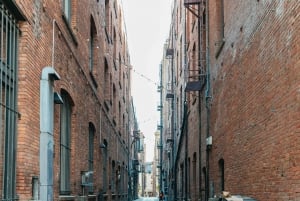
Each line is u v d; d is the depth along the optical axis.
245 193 12.77
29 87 9.40
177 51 38.72
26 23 9.27
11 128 8.70
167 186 54.91
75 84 14.69
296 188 8.73
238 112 13.77
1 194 8.12
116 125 31.94
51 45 11.42
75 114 14.74
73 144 14.62
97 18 20.56
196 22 23.91
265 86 10.81
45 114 10.26
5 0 8.23
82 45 16.17
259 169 11.34
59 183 12.66
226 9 16.05
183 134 31.11
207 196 19.14
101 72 22.25
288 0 9.12
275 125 10.03
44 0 10.62
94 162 20.05
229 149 15.07
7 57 8.55
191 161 25.97
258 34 11.45
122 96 38.75
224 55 16.16
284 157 9.42
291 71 8.96
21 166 8.96
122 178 39.19
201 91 21.62
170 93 44.03
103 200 22.73
